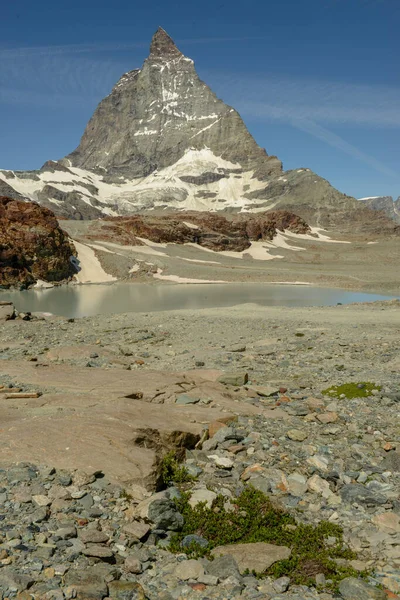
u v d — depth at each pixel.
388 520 9.40
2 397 15.25
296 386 19.39
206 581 7.18
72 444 10.54
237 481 10.72
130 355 27.80
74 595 6.49
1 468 9.56
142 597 6.67
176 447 11.68
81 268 160.88
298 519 9.46
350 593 7.11
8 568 6.92
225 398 16.70
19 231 141.38
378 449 13.06
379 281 142.38
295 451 12.68
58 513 8.38
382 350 26.91
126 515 8.61
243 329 37.84
